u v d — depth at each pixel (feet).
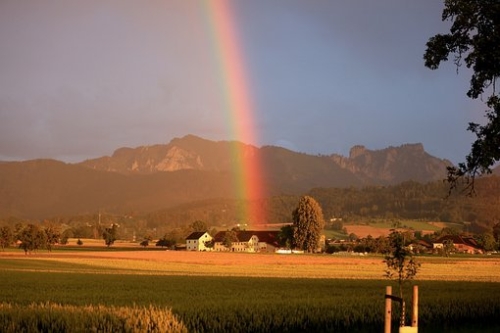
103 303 131.64
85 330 92.27
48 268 313.73
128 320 93.61
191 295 154.10
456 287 183.01
